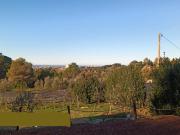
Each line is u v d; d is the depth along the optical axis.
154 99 27.00
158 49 34.22
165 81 26.61
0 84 65.62
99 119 27.75
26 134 15.14
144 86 33.59
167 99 26.48
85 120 27.47
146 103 31.81
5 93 46.75
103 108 37.31
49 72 92.62
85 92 46.69
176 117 19.94
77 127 16.69
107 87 37.41
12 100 36.47
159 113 26.45
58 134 15.08
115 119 26.83
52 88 67.94
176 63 27.30
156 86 26.95
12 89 65.19
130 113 30.17
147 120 18.59
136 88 33.62
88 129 16.22
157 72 27.38
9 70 85.44
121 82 35.00
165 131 15.89
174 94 26.03
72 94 47.09
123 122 18.11
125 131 15.70
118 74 35.94
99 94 46.59
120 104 35.00
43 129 16.02
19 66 84.44
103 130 15.84
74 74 89.62
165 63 27.80
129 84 34.09
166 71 26.80
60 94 51.72
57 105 40.59
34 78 85.44
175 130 16.12
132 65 36.28
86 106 42.09
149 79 33.59
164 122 17.95
